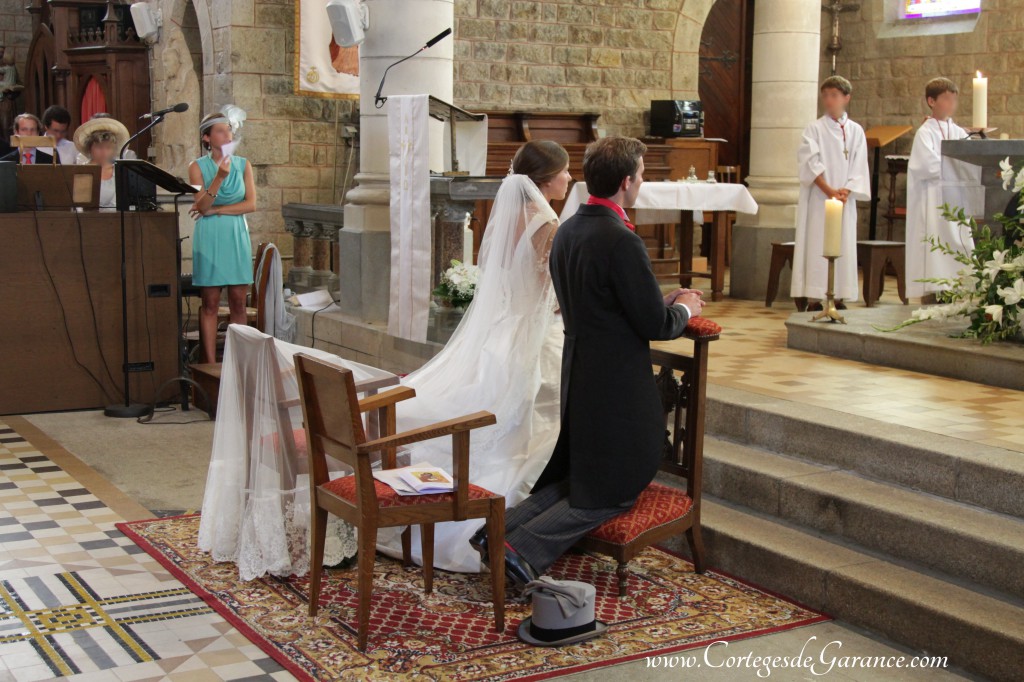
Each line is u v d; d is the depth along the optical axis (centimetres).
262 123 1014
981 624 378
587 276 425
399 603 439
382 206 771
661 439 441
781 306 922
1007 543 403
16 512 546
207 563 479
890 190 1167
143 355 777
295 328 831
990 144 620
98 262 757
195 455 656
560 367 505
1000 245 611
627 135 1167
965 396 562
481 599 445
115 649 395
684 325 439
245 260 794
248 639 405
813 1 949
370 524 391
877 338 648
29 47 1468
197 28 1106
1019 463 438
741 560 465
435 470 423
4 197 737
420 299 695
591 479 434
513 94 1111
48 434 698
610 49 1148
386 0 740
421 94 735
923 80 1183
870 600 413
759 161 963
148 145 1219
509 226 484
